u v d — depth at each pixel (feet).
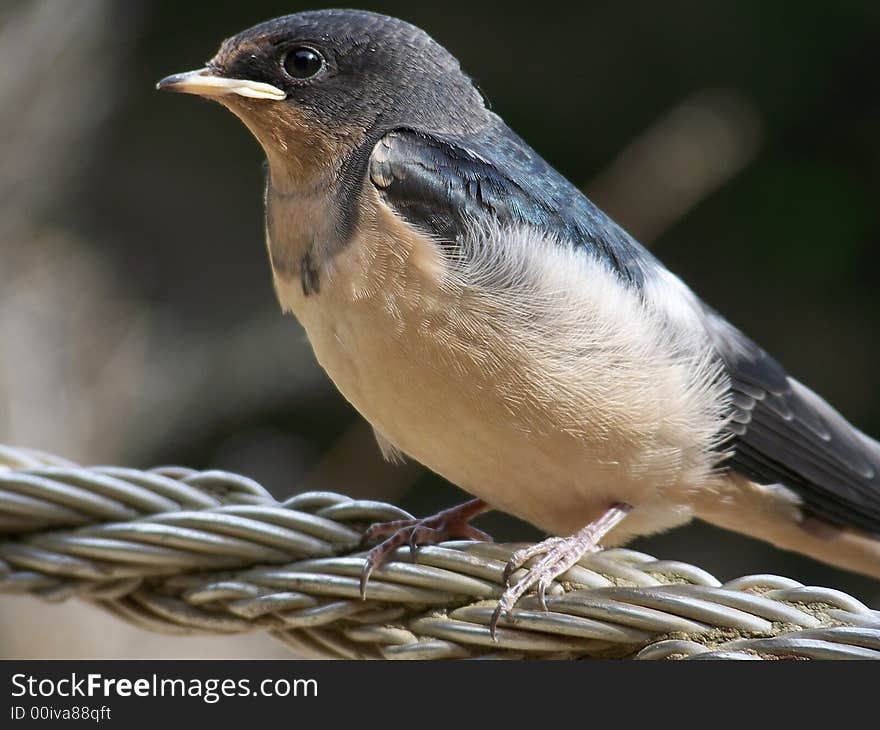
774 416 4.85
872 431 6.64
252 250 7.30
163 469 4.77
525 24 7.10
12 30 5.70
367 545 4.75
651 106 6.88
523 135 6.98
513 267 4.77
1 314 5.56
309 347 6.46
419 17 7.14
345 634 4.74
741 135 6.21
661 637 4.70
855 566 4.88
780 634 4.69
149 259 7.09
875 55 6.68
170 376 6.32
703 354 4.82
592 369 4.78
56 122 5.87
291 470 6.26
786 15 6.76
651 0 6.99
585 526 4.80
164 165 7.34
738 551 6.46
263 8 7.25
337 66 4.80
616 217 5.94
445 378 4.77
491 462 4.79
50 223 6.17
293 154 4.80
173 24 7.28
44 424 5.43
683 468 4.81
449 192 4.78
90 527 4.75
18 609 5.17
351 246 4.77
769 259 6.77
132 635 5.20
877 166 6.70
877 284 6.70
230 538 4.74
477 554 4.73
